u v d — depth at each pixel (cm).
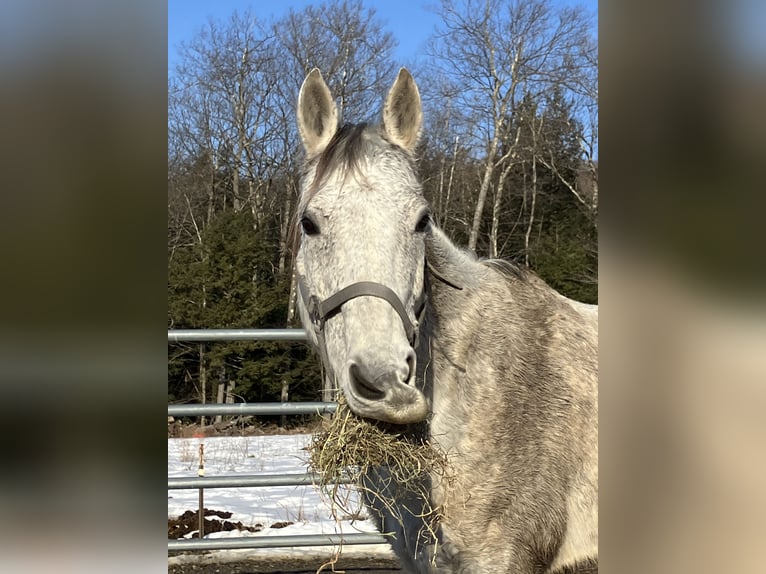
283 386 1612
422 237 194
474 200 2327
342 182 188
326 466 190
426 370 215
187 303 1784
